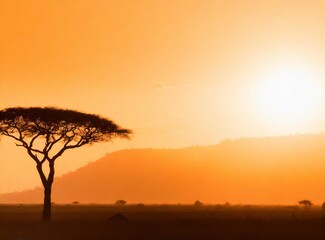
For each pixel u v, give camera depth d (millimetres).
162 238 129750
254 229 155750
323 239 128250
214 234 139750
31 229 156250
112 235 136750
